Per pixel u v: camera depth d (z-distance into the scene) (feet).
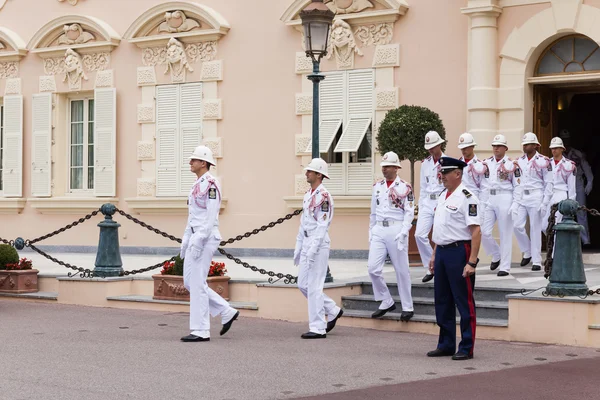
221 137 73.56
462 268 37.93
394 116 61.31
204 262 42.80
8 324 47.96
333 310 44.88
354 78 67.77
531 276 52.54
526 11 60.85
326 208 43.65
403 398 30.78
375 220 45.91
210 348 40.63
